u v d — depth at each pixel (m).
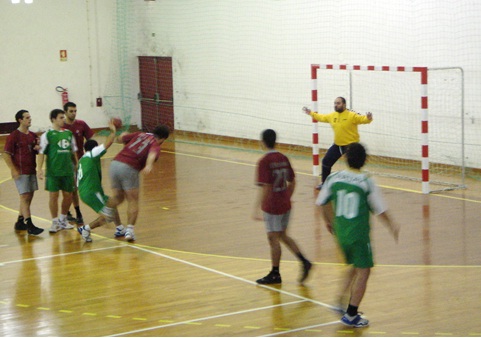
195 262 9.98
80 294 8.72
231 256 10.24
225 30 22.41
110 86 26.02
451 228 11.48
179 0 24.00
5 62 24.31
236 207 13.40
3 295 8.77
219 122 23.20
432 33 16.75
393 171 16.98
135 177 11.13
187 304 8.23
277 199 8.66
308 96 19.89
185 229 11.89
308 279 9.07
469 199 13.67
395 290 8.52
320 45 19.38
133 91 26.22
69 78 25.34
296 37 20.05
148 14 25.38
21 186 11.70
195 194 14.68
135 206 11.21
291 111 20.52
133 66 26.14
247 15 21.53
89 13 25.42
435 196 14.04
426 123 14.20
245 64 21.88
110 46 25.89
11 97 24.52
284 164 8.68
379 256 10.04
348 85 18.80
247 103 22.00
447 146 16.75
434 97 16.94
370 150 18.44
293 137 20.55
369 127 18.42
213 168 17.78
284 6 20.28
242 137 22.34
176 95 24.83
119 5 25.83
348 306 7.39
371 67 15.12
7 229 12.29
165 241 11.18
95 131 25.89
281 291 8.62
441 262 9.66
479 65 15.90
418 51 17.11
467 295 8.27
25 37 24.52
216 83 23.06
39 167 11.66
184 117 24.62
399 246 10.52
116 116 26.08
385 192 14.52
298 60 20.08
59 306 8.30
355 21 18.39
